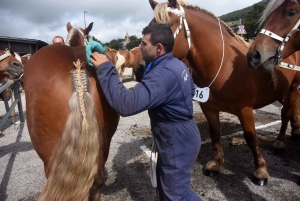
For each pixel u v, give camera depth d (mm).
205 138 3979
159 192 1687
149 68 1527
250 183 2646
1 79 4574
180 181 1563
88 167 1225
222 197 2424
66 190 1199
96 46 1383
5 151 3822
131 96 1319
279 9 2008
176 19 2100
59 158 1209
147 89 1350
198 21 2223
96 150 1262
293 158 3219
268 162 3107
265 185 2596
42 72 1396
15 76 4184
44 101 1332
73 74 1351
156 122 1550
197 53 2281
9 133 4695
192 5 2346
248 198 2395
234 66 2332
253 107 2729
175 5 2117
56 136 1356
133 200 2428
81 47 1666
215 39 2295
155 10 2064
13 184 2826
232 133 4156
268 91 2623
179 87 1444
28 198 2557
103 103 1448
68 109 1322
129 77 12359
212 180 2732
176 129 1510
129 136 4246
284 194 2439
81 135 1205
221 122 4785
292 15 1967
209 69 2330
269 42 2016
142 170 3010
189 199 1603
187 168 1579
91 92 1382
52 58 1465
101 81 1341
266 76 2492
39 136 1387
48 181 1229
